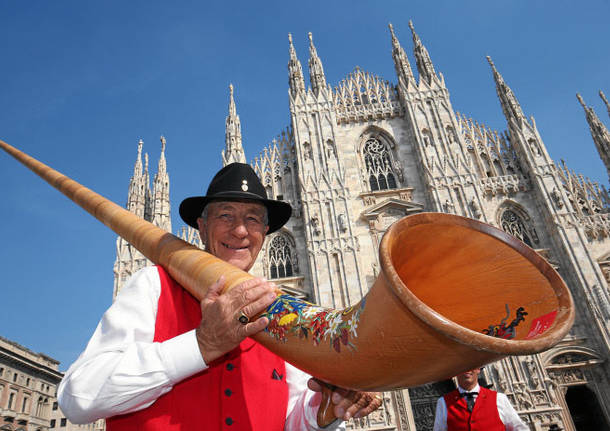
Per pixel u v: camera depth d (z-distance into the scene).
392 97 36.31
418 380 1.47
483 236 1.80
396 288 1.28
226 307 1.67
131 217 2.63
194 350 1.73
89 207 2.83
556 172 30.58
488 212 30.45
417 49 38.03
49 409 55.03
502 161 32.81
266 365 2.53
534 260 1.63
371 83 37.09
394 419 24.08
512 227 30.36
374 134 34.47
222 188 3.04
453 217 1.80
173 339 1.81
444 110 33.66
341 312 1.57
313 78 36.25
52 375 55.66
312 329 1.58
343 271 27.78
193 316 2.35
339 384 1.60
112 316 2.08
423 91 34.69
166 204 34.59
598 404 24.92
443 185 30.42
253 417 2.24
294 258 29.73
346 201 30.09
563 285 1.48
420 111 33.88
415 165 32.72
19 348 49.81
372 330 1.38
